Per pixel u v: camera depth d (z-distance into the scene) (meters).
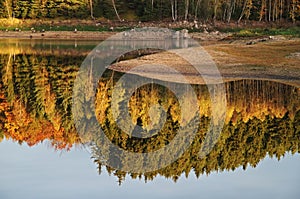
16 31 62.09
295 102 23.28
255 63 32.28
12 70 33.41
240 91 25.31
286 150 16.25
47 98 24.20
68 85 27.62
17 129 19.02
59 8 67.38
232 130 18.44
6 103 23.64
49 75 31.20
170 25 63.03
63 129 18.11
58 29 62.97
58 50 45.12
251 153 15.84
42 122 19.53
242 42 43.22
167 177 13.43
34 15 66.56
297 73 29.86
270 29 58.06
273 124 19.56
